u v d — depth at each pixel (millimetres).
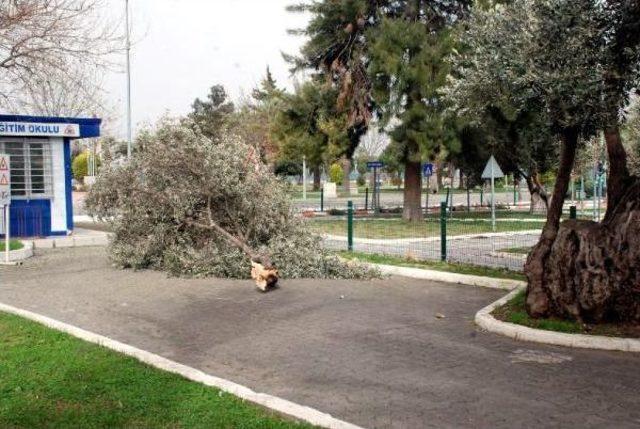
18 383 5609
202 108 67500
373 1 24547
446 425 4863
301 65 25953
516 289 10297
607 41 7090
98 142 44406
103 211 13234
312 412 4938
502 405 5285
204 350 7039
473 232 20344
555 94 7184
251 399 5250
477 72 8125
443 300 9812
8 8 11094
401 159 24484
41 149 17844
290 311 8969
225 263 11711
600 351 6961
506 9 7926
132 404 5133
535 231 20781
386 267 12547
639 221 7320
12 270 12656
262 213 12352
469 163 27812
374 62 22750
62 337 7219
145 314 8797
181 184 12336
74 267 12938
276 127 26469
